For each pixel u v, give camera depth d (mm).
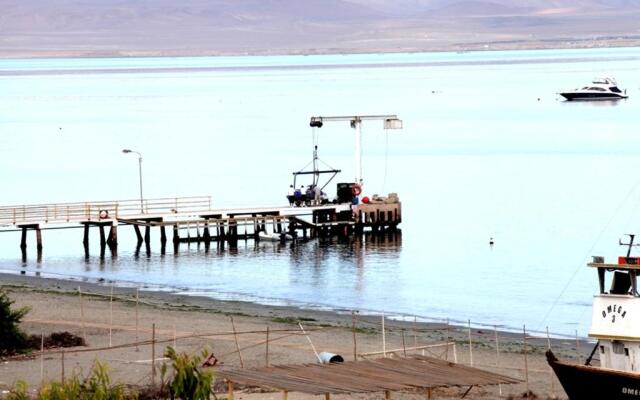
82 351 119500
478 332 145500
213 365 115938
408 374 92250
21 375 112688
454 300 170250
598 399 100000
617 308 100438
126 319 146250
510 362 124938
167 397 101125
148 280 187500
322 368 94500
